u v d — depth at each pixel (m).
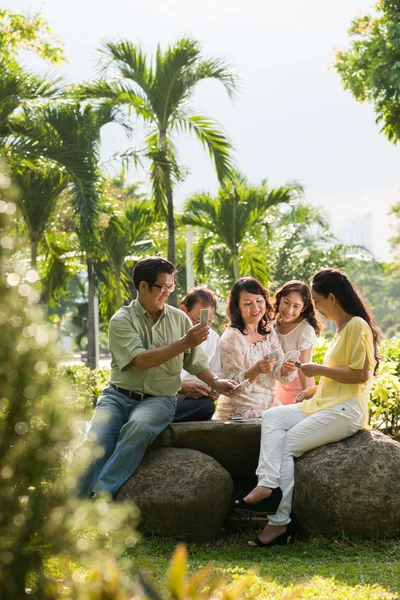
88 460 2.64
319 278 5.37
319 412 5.23
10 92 12.66
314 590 3.80
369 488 4.94
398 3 15.09
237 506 5.07
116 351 5.39
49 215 14.96
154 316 5.54
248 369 5.73
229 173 16.06
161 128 15.58
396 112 15.41
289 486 5.14
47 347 2.58
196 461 5.16
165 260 5.51
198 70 15.21
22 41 16.34
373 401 7.89
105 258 17.73
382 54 15.05
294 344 6.07
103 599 2.58
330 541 4.96
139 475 5.11
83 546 2.56
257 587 3.71
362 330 5.18
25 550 2.48
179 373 5.52
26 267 2.68
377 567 4.35
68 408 2.61
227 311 6.03
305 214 24.45
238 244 17.98
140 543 4.91
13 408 2.52
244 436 5.38
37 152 13.03
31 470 2.50
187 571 4.21
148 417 5.18
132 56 15.12
